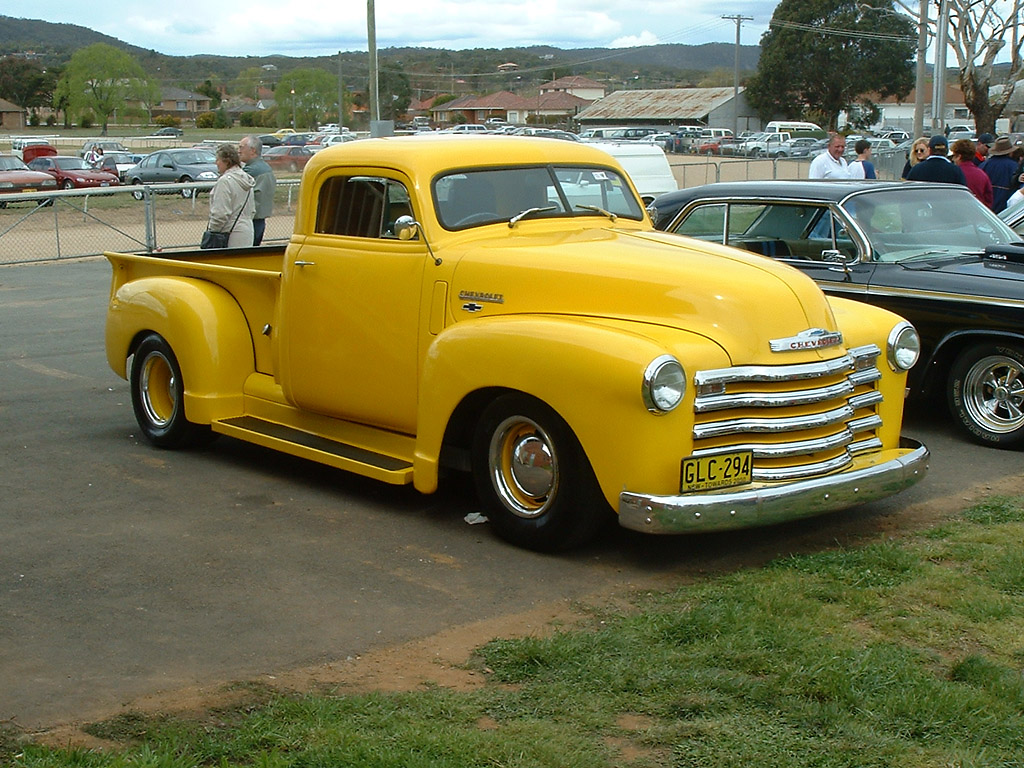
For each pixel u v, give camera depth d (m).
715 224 8.34
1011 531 5.50
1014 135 35.88
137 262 7.50
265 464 6.91
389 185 5.88
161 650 4.20
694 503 4.75
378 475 5.75
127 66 122.00
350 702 3.66
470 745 3.34
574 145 6.53
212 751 3.33
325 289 6.13
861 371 5.45
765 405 4.96
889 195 7.96
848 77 82.06
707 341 4.95
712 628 4.23
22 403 8.50
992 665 3.90
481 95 145.25
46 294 14.40
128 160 40.16
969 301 7.04
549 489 5.21
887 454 5.58
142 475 6.63
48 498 6.15
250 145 12.48
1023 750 3.37
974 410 7.27
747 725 3.50
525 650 4.07
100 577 4.97
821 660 3.90
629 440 4.77
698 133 76.38
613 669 3.91
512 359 5.10
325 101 112.81
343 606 4.66
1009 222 9.23
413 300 5.73
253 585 4.89
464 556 5.28
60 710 3.69
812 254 7.84
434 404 5.48
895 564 4.94
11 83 130.00
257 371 6.91
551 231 6.06
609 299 5.23
